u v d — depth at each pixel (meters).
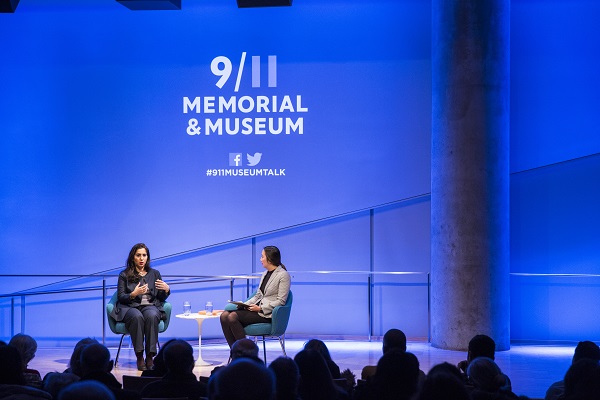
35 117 9.22
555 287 9.01
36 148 9.20
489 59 8.17
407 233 9.09
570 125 8.94
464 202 8.16
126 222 9.16
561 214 8.98
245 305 7.30
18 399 3.27
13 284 9.15
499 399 3.61
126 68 9.22
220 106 9.20
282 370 2.96
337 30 9.16
